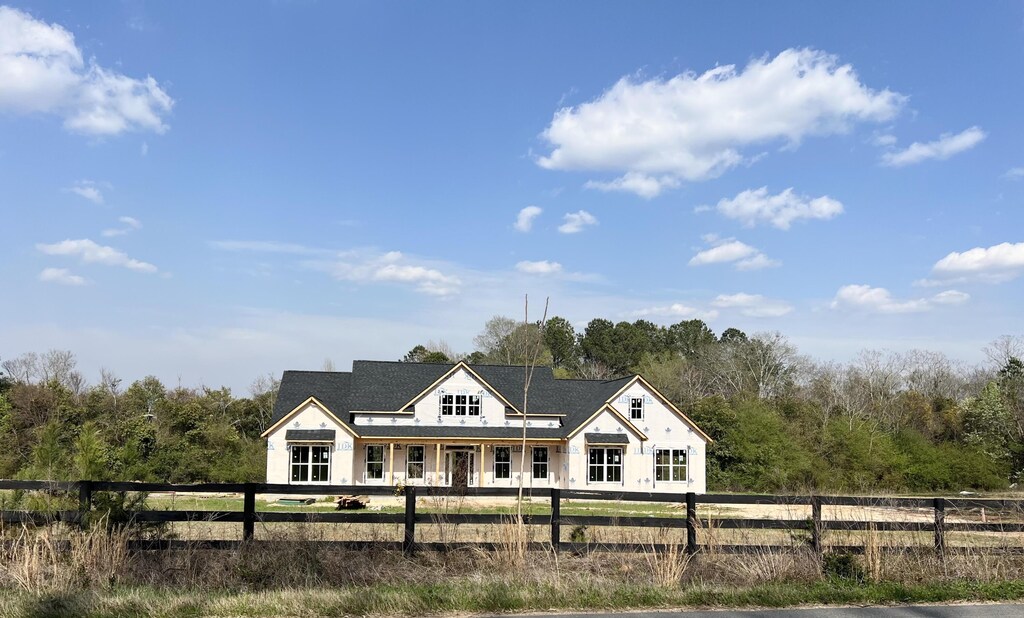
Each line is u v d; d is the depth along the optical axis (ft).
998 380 172.35
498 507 80.02
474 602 28.35
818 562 35.27
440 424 121.19
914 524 38.29
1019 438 156.46
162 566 33.24
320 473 113.50
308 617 26.66
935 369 236.22
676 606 29.35
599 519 38.47
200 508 76.48
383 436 116.37
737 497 38.47
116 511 34.99
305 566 33.50
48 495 35.99
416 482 119.44
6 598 27.76
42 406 140.15
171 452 125.49
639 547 37.58
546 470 124.57
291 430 112.98
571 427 122.72
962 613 28.73
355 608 27.45
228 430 143.43
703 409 152.66
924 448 153.89
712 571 35.14
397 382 125.70
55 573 31.01
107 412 151.84
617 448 121.29
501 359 236.02
